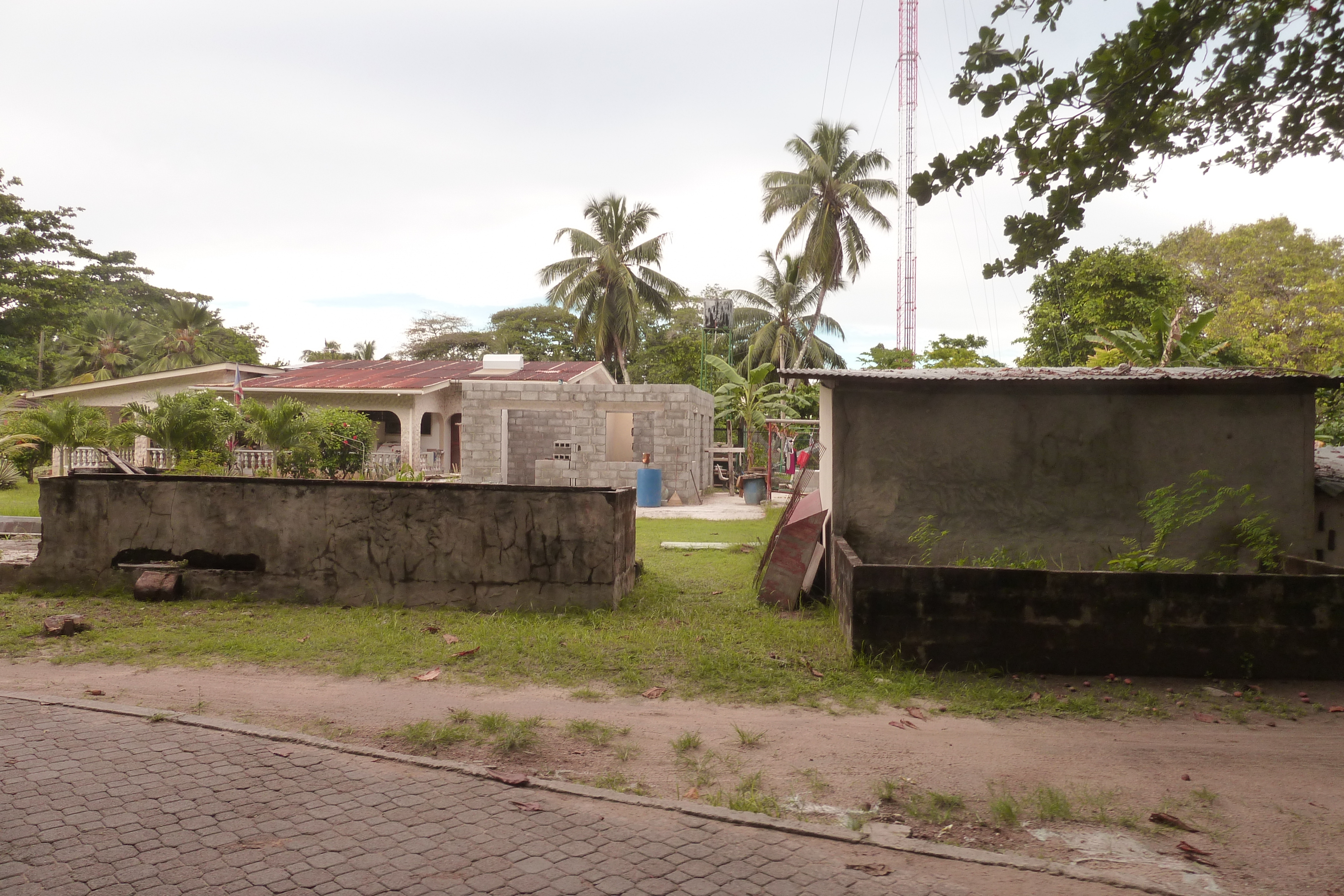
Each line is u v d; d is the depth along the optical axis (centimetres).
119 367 4684
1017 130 513
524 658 570
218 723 434
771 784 379
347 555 727
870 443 775
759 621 686
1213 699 500
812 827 330
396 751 408
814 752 418
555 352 5169
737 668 551
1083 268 3094
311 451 1892
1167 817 344
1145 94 507
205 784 363
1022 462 762
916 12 4312
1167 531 670
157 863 293
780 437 2719
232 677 525
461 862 299
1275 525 729
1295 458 729
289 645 589
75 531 756
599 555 707
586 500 708
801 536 755
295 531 733
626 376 4072
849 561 597
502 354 5016
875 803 361
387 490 723
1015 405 763
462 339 5450
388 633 622
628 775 386
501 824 331
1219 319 3388
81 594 747
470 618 680
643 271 4066
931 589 550
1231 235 3956
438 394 2725
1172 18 483
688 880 291
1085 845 326
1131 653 538
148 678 520
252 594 732
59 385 4425
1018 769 398
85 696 483
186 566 750
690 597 794
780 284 4303
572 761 401
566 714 468
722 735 439
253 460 1889
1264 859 316
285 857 300
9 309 3116
